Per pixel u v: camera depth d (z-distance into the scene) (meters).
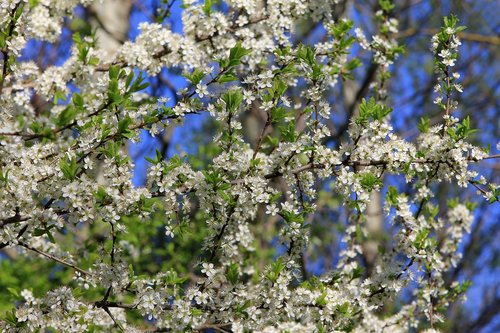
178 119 4.55
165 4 6.47
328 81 4.72
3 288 8.34
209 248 4.97
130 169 4.39
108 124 4.27
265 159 4.75
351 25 5.42
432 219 5.77
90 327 4.58
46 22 4.79
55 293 4.50
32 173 4.21
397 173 4.77
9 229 4.21
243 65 5.63
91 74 4.63
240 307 4.66
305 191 4.79
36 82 4.60
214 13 5.19
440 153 4.74
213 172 4.47
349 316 4.77
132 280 4.52
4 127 4.21
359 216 6.17
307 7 5.54
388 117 6.49
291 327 4.54
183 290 4.71
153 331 4.93
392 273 5.15
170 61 5.15
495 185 4.73
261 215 9.20
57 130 3.98
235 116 4.66
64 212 4.31
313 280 5.10
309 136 4.62
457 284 6.11
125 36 8.97
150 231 8.04
